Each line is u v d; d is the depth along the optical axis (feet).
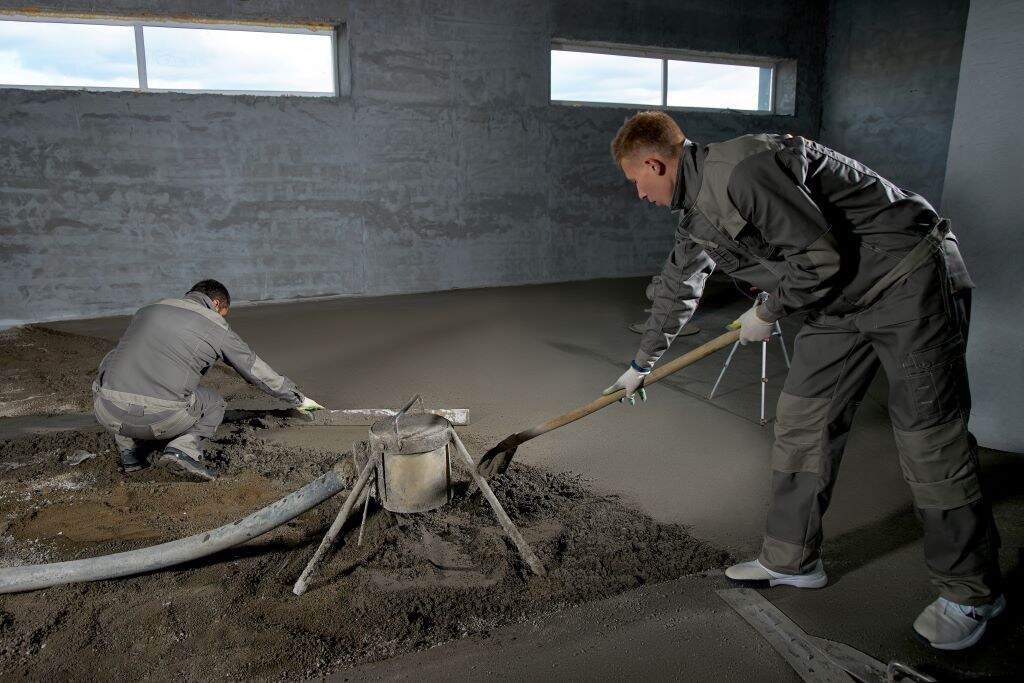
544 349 16.85
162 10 20.18
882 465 9.75
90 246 20.89
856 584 6.96
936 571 6.04
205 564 7.30
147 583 6.98
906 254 5.54
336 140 22.88
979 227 9.41
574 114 25.86
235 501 8.86
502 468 8.47
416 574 7.11
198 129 21.33
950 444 5.71
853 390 6.30
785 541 6.72
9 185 19.80
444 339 17.92
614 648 6.04
